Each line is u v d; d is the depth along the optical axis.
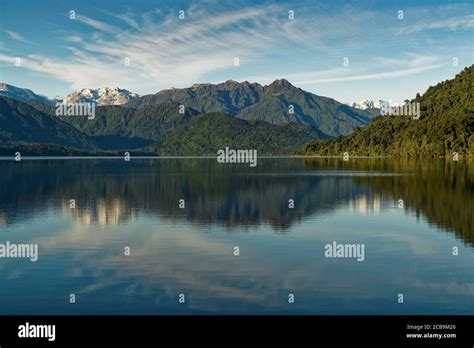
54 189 101.25
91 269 37.19
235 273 36.03
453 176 114.81
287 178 126.94
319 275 35.50
